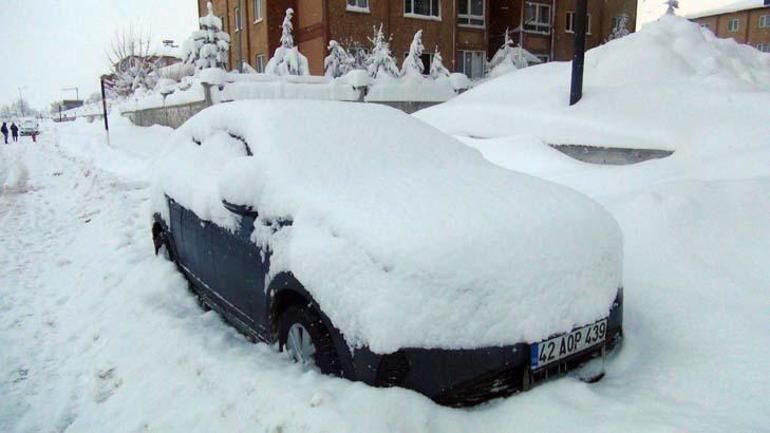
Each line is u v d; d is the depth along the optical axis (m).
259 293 3.39
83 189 11.38
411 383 2.55
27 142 36.38
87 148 20.42
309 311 2.97
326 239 2.88
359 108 4.43
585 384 2.82
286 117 3.98
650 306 3.82
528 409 2.62
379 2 24.89
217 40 22.17
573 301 2.81
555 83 10.94
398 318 2.51
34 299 5.05
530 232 2.87
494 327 2.59
